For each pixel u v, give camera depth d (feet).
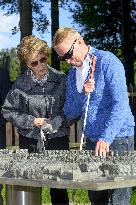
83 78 14.39
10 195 12.66
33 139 16.76
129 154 13.46
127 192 14.03
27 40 15.79
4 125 19.97
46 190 25.09
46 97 16.62
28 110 16.76
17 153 14.83
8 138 38.63
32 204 12.64
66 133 16.92
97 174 10.89
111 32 98.12
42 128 16.29
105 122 13.69
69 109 15.37
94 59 14.12
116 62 14.01
